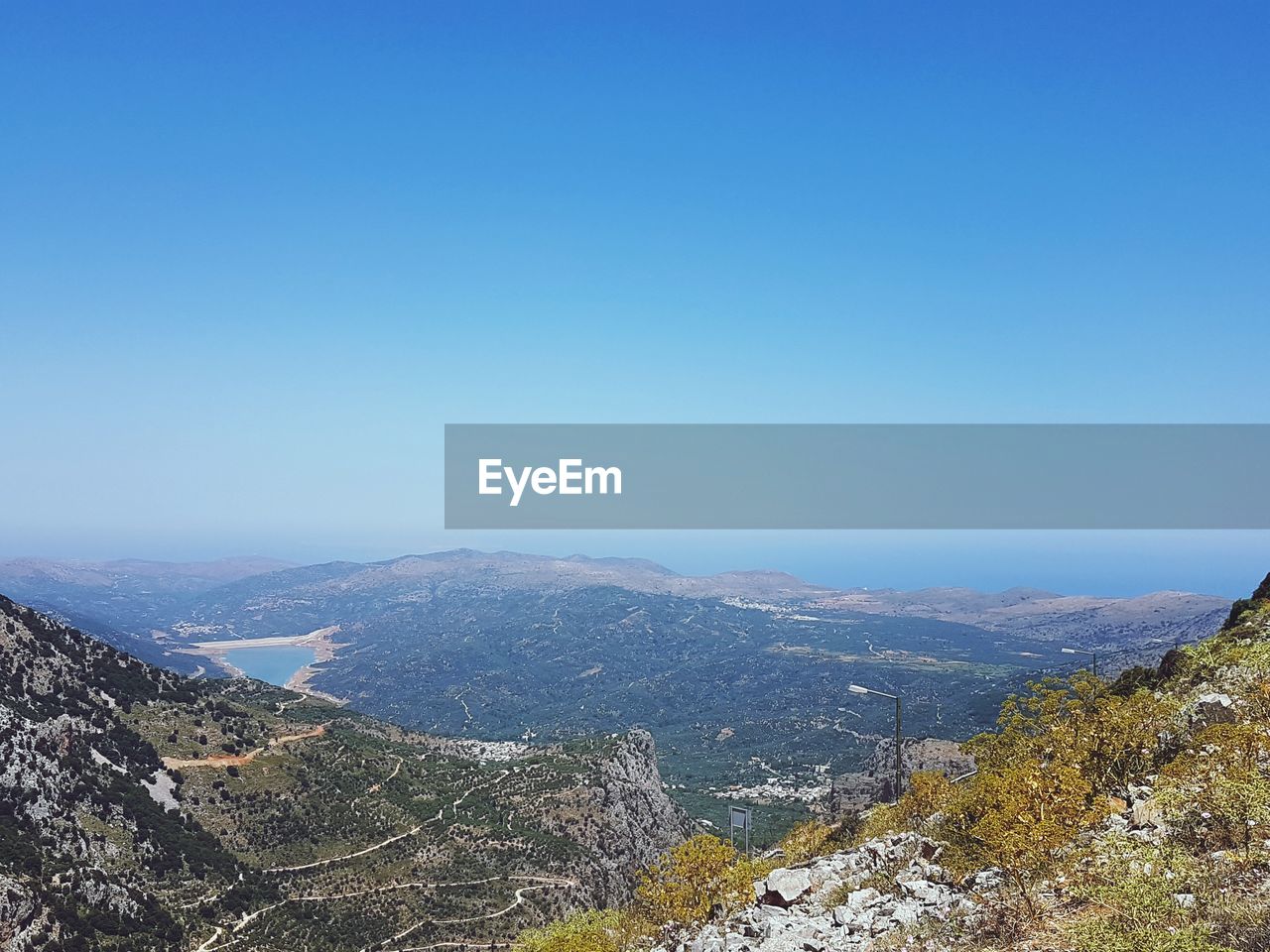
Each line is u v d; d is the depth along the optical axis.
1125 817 14.61
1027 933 11.01
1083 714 19.33
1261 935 8.62
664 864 19.42
